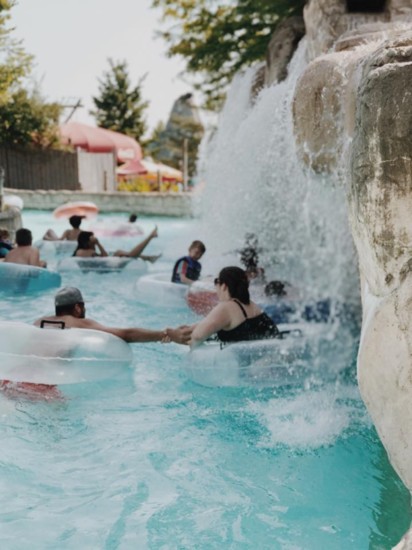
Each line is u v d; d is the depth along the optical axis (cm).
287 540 307
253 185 1089
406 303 214
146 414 455
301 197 920
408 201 208
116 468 376
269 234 1065
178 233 1723
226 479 367
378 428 233
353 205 229
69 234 1302
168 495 348
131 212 2392
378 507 339
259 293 736
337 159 485
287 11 1605
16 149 2858
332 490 355
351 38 568
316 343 568
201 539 307
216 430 433
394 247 215
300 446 412
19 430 420
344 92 432
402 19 802
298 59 995
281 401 489
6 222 1283
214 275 875
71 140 3300
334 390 511
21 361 481
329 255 864
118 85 5572
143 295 817
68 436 414
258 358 520
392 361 221
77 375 491
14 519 318
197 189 2234
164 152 5194
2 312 742
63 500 338
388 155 208
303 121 498
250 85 1321
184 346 620
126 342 540
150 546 300
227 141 1291
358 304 733
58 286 875
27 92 2864
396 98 205
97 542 302
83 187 3092
